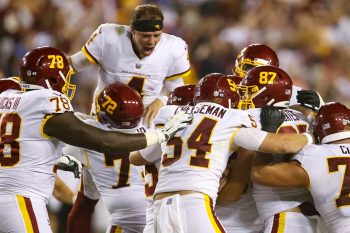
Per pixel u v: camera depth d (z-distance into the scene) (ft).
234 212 65.77
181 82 78.07
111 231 72.54
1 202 60.54
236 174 63.16
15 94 62.69
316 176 61.57
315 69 156.97
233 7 163.02
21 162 61.05
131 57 74.54
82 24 149.07
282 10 164.55
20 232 59.88
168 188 60.29
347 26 168.55
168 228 59.06
